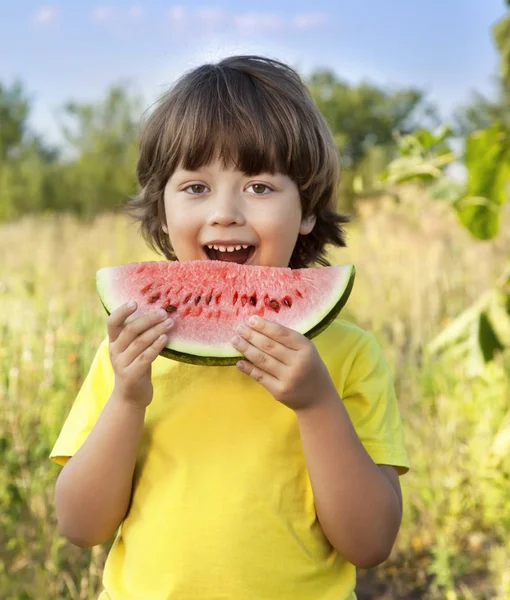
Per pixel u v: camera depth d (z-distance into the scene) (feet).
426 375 15.06
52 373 12.96
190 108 6.13
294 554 5.57
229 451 5.74
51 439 11.94
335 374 6.23
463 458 13.08
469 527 12.51
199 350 5.74
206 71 6.46
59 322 14.30
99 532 5.89
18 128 100.99
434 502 12.47
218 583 5.45
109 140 90.63
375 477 5.64
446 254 23.40
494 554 10.99
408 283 21.56
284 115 6.21
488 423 12.84
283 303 6.06
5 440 12.05
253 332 5.27
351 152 118.52
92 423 6.33
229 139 5.99
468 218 12.25
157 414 5.99
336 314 6.08
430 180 12.63
